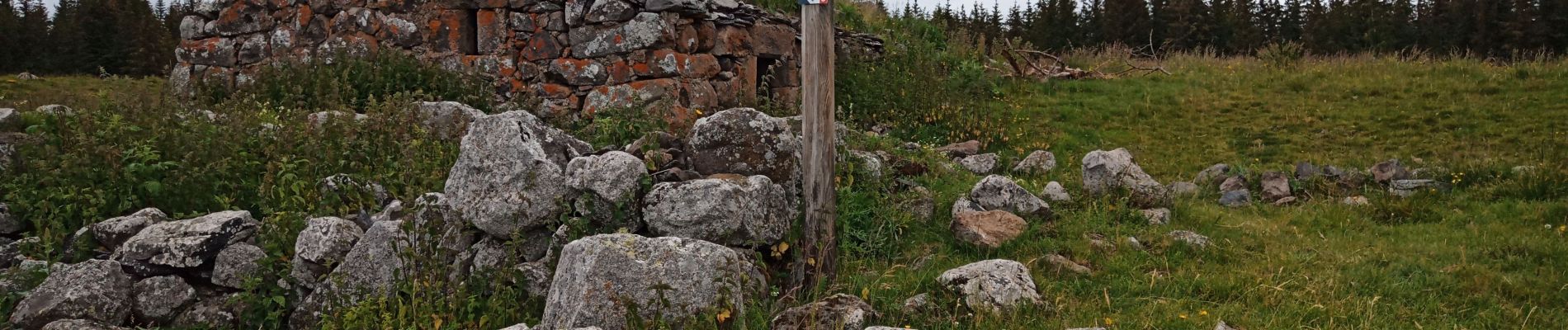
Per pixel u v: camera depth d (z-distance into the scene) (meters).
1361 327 5.36
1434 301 5.88
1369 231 7.85
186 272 5.68
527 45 11.42
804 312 5.17
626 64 10.86
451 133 8.33
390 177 7.20
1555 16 35.53
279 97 11.09
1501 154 11.09
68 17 39.81
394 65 11.25
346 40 12.12
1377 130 12.68
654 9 10.74
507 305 5.26
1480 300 5.90
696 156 6.41
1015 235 7.17
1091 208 8.12
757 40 12.51
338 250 5.62
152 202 6.92
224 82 12.62
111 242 6.12
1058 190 8.50
